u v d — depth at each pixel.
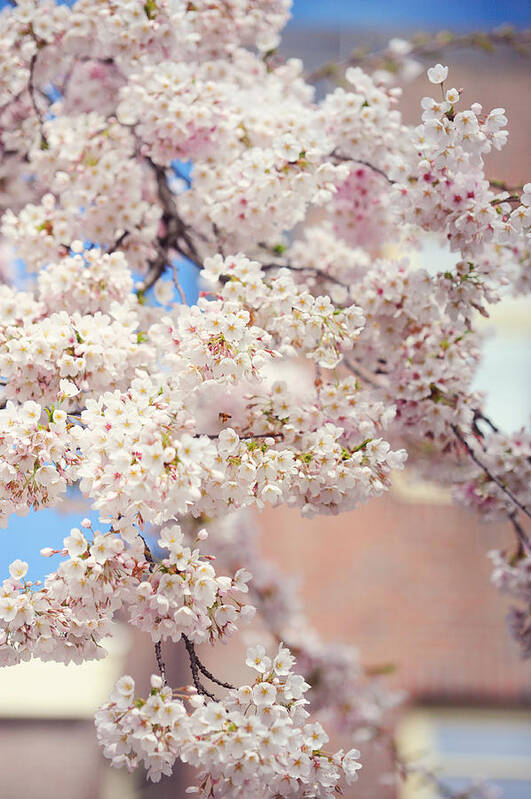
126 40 2.59
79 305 2.46
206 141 2.59
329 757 2.18
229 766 2.11
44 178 2.75
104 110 2.92
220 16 2.79
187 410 2.18
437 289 2.46
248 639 4.44
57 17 2.62
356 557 5.25
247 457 2.20
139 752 2.13
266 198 2.51
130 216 2.65
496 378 5.50
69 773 4.91
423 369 2.57
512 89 5.48
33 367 2.26
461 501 2.79
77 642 2.20
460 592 5.24
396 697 4.24
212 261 2.32
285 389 2.32
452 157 2.32
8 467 2.14
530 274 2.62
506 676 5.18
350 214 2.79
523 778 5.04
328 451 2.26
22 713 4.95
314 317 2.33
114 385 2.33
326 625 5.18
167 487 2.05
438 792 4.13
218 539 4.09
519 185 2.48
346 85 3.28
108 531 2.18
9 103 2.86
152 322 2.57
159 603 2.13
